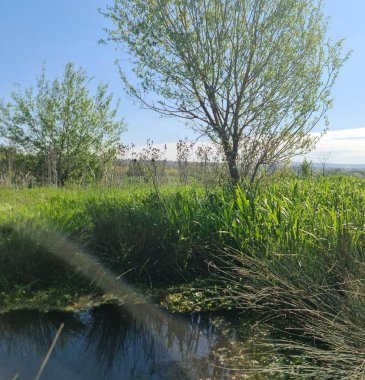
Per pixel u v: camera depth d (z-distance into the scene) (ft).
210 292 16.48
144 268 18.12
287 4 23.08
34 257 17.40
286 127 24.16
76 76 66.39
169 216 19.75
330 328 11.41
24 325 14.28
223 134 24.21
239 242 17.83
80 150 65.87
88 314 15.28
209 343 13.16
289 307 13.70
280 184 24.36
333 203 19.19
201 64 23.47
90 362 11.99
